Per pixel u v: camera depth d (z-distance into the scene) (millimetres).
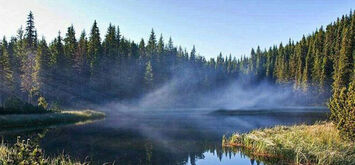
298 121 36719
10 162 9680
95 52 74688
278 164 14250
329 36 98625
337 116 16734
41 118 34688
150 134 26562
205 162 15258
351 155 13016
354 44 74062
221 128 31234
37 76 60750
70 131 28438
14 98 37844
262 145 17031
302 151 14492
